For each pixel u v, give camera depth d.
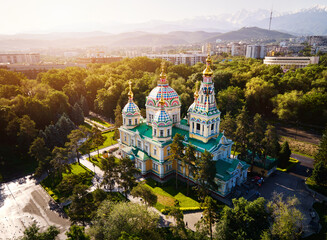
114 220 43.56
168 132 72.25
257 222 44.97
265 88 128.00
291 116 116.75
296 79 134.50
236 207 46.47
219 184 64.06
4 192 70.62
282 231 43.75
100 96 137.88
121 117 102.00
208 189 63.62
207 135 69.06
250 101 131.25
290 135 109.06
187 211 59.69
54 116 115.19
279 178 74.44
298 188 68.88
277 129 117.00
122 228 43.69
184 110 124.31
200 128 70.06
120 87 144.12
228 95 121.56
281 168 80.38
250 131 76.75
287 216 45.56
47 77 151.12
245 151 77.69
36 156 75.75
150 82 149.12
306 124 121.06
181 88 136.38
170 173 75.75
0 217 59.97
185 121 86.56
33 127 90.62
